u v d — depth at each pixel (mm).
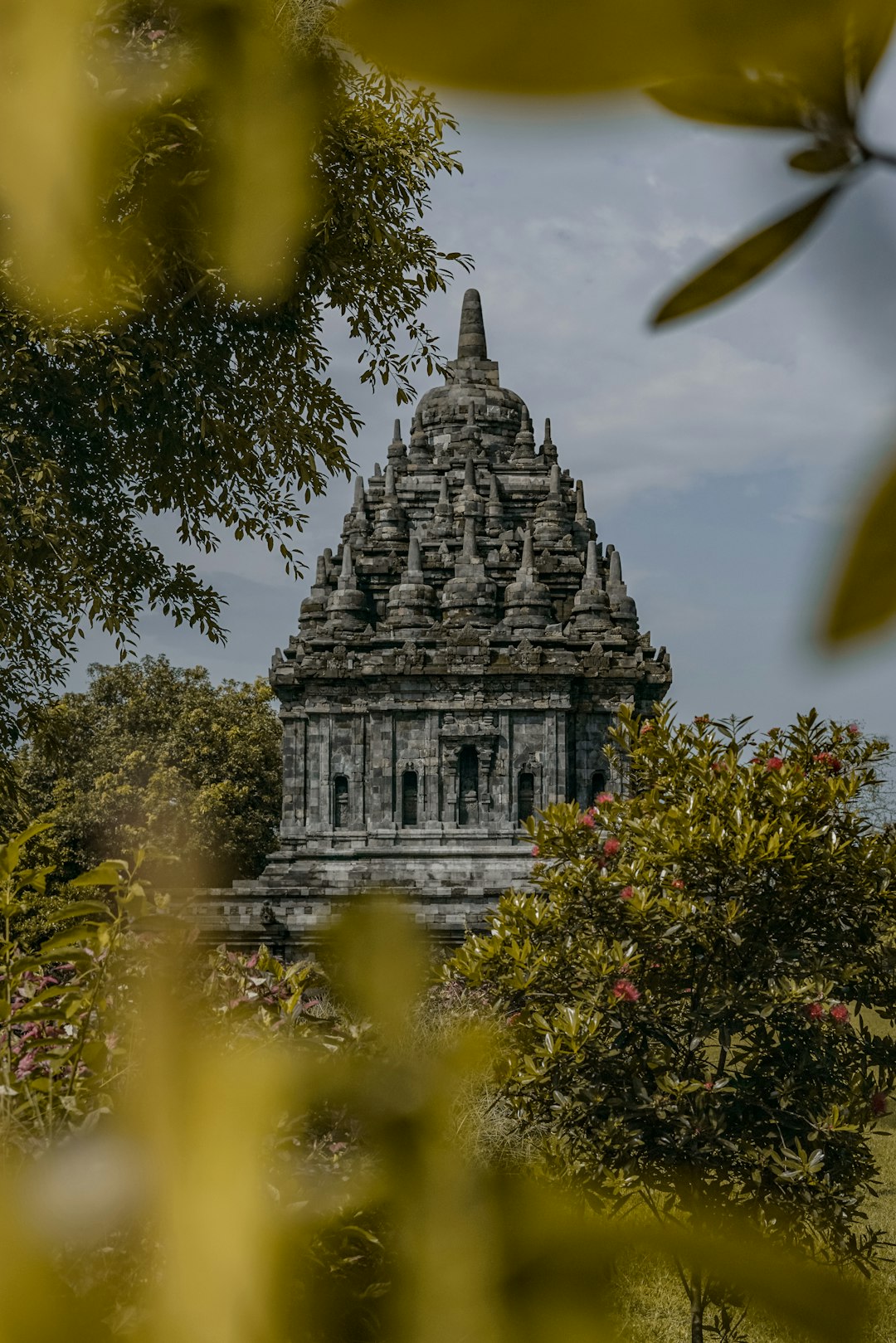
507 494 57062
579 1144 12266
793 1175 12328
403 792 48250
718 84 567
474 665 47562
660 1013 14125
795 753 15617
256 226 851
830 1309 799
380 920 1018
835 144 567
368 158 4793
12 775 21500
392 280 12836
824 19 551
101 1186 831
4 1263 796
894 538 491
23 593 19359
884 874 14195
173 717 64500
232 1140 862
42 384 12336
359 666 48406
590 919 14805
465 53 549
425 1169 976
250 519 19344
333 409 14305
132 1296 869
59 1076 5262
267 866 49406
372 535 55844
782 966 14219
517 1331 898
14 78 755
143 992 932
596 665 48219
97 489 17438
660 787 15742
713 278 601
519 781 48000
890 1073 14250
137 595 20016
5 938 5203
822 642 492
